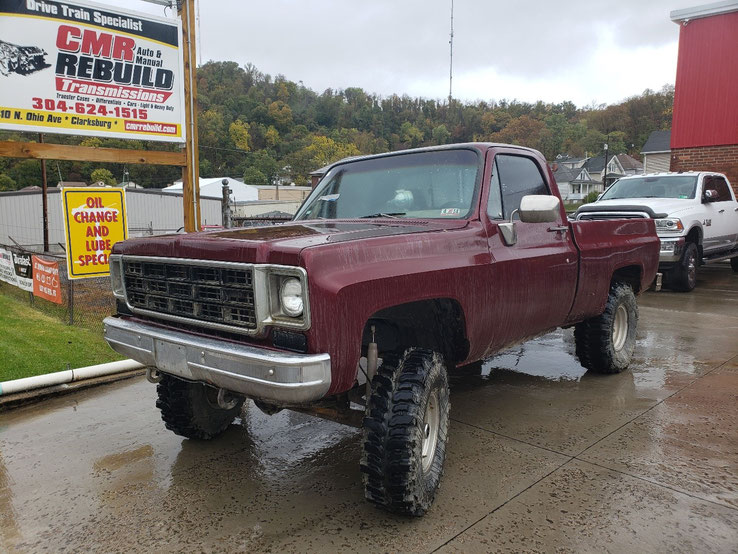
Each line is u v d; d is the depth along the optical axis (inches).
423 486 117.5
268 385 99.7
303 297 98.0
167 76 285.6
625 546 108.7
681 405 184.9
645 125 4653.1
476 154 154.4
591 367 217.0
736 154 534.9
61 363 230.8
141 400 201.3
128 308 136.6
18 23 243.8
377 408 115.0
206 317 114.4
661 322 315.3
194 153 298.4
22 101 248.2
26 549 111.5
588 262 187.0
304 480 139.5
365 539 112.7
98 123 267.9
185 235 124.9
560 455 149.1
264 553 108.5
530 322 162.7
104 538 115.0
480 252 140.7
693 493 128.3
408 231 129.8
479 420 174.6
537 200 140.9
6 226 1358.3
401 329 142.9
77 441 165.3
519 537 112.2
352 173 172.1
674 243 392.5
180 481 139.5
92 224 300.5
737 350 254.4
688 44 556.7
